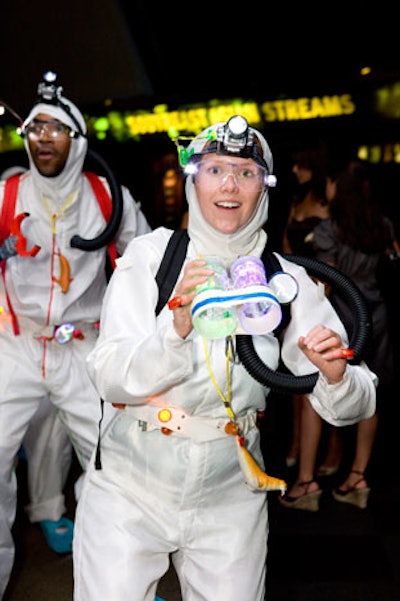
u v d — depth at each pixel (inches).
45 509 134.2
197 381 72.7
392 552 139.7
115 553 72.2
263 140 76.5
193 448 74.3
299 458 174.6
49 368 118.8
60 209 118.6
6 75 335.3
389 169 357.4
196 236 75.5
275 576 131.1
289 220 163.9
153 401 74.3
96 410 122.0
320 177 157.2
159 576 75.8
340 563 135.7
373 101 349.1
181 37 394.9
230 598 73.7
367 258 150.3
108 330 73.4
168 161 399.2
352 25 413.1
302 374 78.5
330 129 362.6
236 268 67.7
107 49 345.1
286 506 157.8
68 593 123.6
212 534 75.7
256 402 76.4
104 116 363.6
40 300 117.1
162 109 361.1
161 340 66.6
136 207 131.2
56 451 131.2
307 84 350.6
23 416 117.2
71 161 117.0
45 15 319.6
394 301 155.0
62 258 117.7
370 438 158.9
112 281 76.3
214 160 73.2
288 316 78.0
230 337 72.4
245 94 356.2
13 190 119.0
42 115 116.3
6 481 113.3
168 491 74.7
